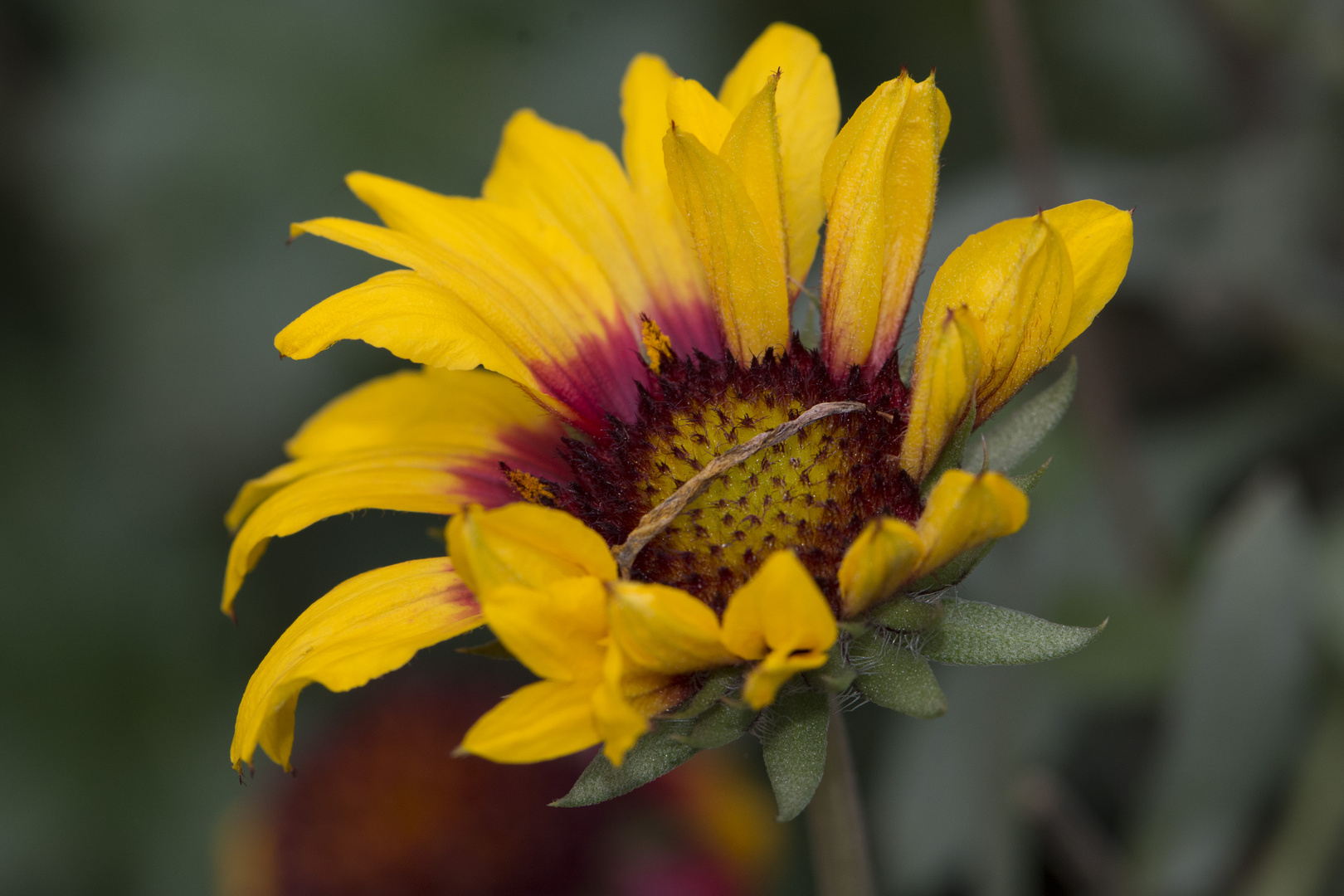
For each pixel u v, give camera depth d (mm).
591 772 253
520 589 247
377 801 327
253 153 376
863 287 267
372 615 259
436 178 374
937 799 319
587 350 274
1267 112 339
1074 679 317
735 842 335
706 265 270
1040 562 321
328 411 281
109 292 375
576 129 375
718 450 269
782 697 255
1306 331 332
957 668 320
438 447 276
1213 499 342
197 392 368
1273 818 319
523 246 274
